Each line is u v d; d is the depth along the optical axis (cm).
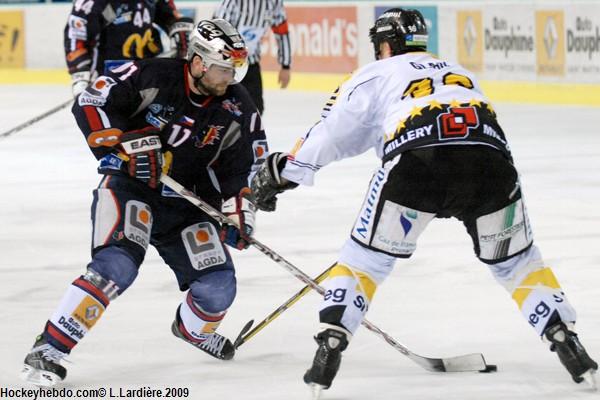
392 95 920
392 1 3662
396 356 1056
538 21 3359
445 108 904
